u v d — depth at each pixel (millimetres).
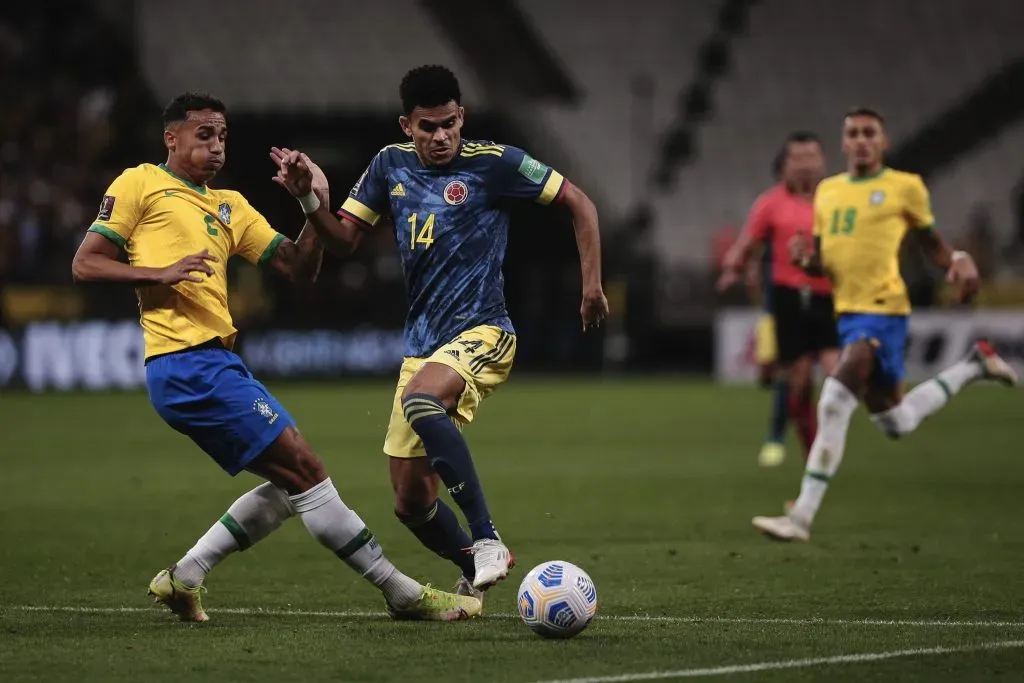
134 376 80938
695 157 106562
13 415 65750
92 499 38156
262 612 21984
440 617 20984
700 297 96688
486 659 17781
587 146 105688
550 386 85000
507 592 24094
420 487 21281
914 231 30703
